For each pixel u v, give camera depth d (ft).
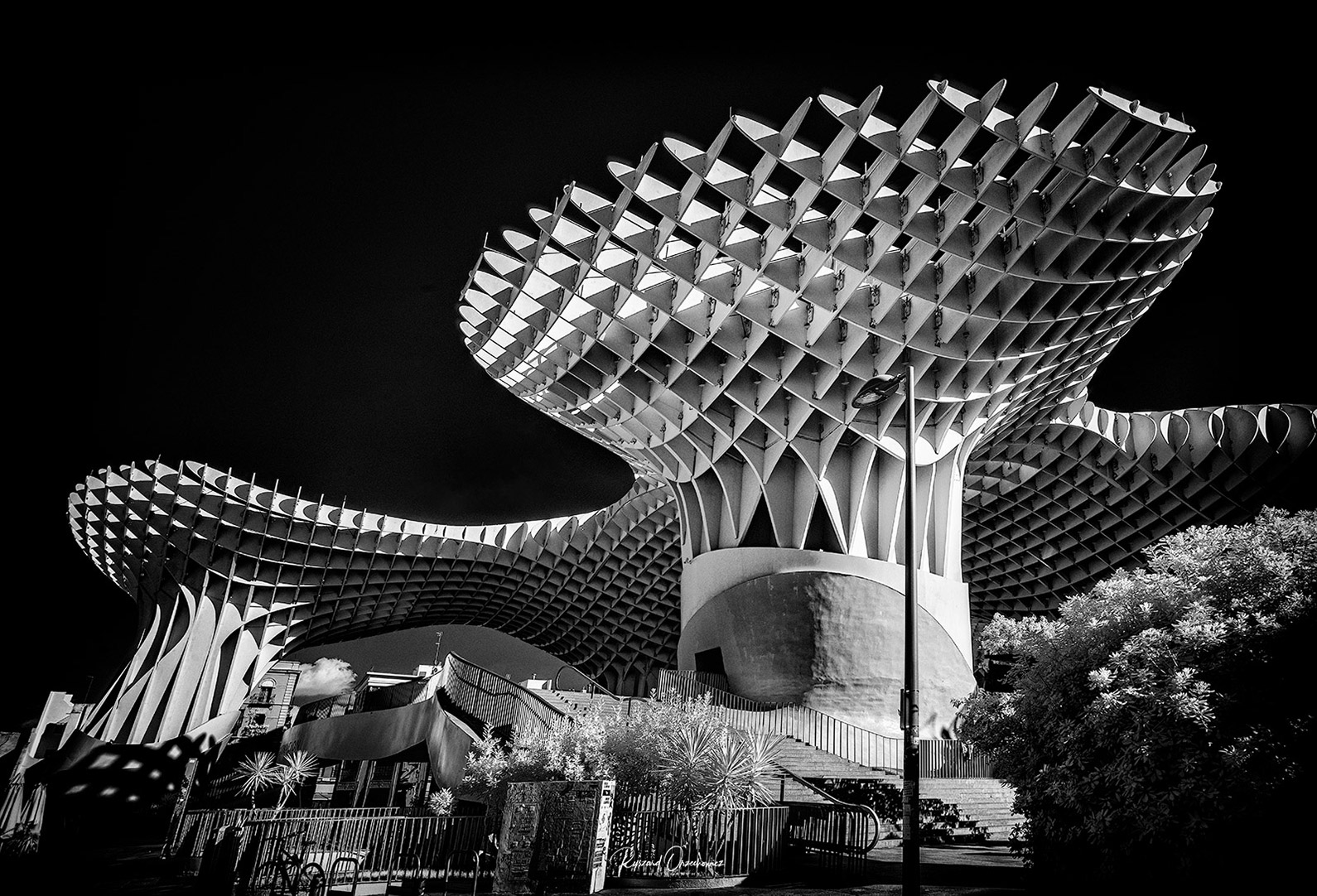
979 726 36.35
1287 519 33.50
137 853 85.35
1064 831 31.58
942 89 51.24
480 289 81.82
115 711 141.79
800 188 62.34
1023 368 82.64
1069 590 161.58
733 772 40.11
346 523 165.89
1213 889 26.12
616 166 64.13
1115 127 54.65
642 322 80.84
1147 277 74.38
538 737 49.90
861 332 75.66
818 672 84.28
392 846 42.98
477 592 195.42
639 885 35.94
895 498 88.69
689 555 103.30
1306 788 25.22
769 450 93.50
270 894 37.86
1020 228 64.90
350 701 146.51
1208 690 27.32
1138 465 126.93
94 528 165.07
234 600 163.84
